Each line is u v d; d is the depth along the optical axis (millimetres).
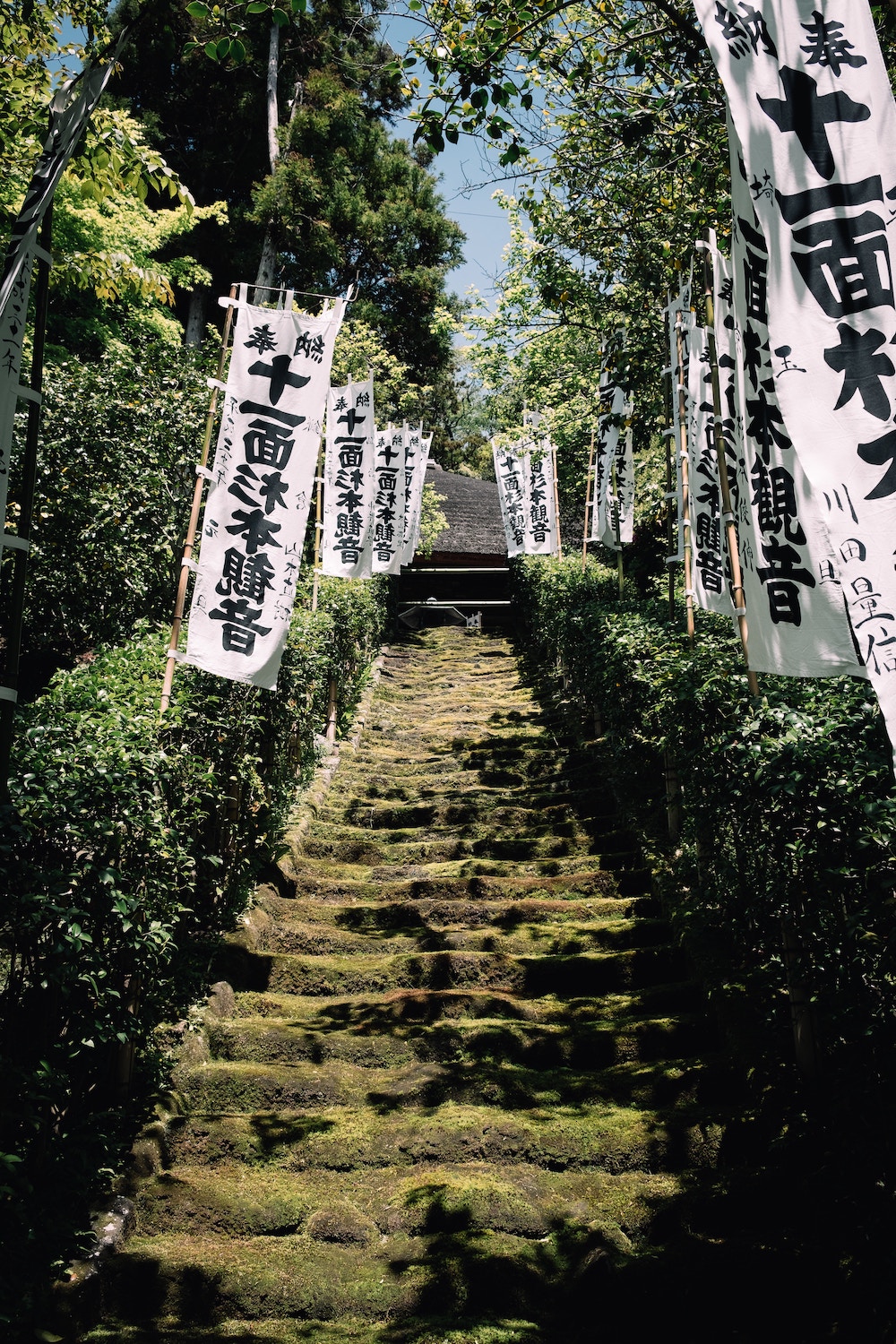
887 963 3332
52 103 3455
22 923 3129
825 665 3379
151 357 9375
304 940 5918
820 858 3586
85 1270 3320
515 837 7656
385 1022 5148
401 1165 4145
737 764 4109
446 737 10344
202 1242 3658
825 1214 3439
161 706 4395
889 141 3078
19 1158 2814
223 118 20062
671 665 5590
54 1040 3596
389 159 20266
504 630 16766
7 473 3119
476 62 5375
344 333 14430
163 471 8617
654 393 8508
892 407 2885
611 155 6969
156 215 13195
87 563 8477
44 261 3412
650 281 7613
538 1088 4555
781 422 3506
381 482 10938
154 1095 4297
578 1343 3191
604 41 6902
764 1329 3174
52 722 3957
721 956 5148
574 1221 3721
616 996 5242
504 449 13203
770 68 3209
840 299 2990
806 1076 4066
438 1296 3434
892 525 2814
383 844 7496
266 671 4883
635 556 14820
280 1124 4320
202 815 4691
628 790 7770
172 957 4801
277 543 5016
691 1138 4035
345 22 18781
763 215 3109
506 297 11320
